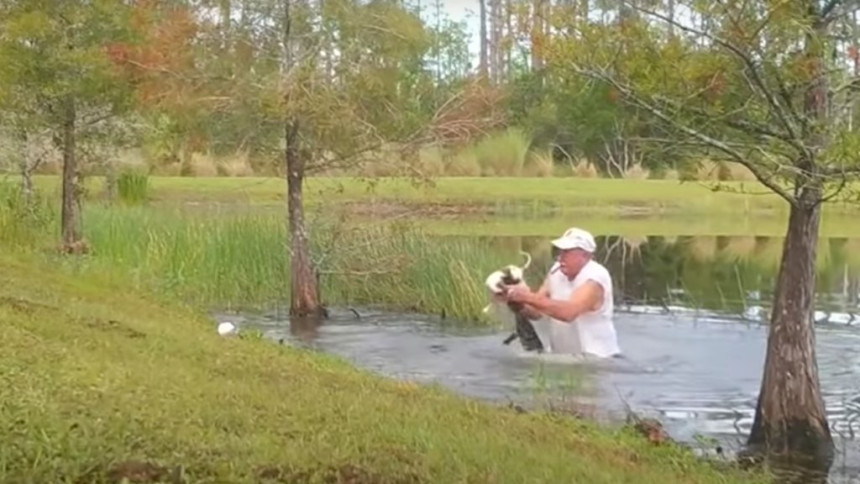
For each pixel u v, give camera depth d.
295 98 13.95
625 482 6.16
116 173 23.88
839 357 11.72
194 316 12.25
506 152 38.53
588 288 11.35
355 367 10.09
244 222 17.66
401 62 14.98
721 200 34.69
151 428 5.27
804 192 7.93
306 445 5.41
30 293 10.18
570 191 34.47
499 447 6.21
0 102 16.66
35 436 4.90
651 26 7.63
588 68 7.77
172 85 14.52
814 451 8.07
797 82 7.43
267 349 9.62
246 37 14.51
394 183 22.03
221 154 16.08
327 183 21.58
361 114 14.66
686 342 12.17
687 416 9.07
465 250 16.27
